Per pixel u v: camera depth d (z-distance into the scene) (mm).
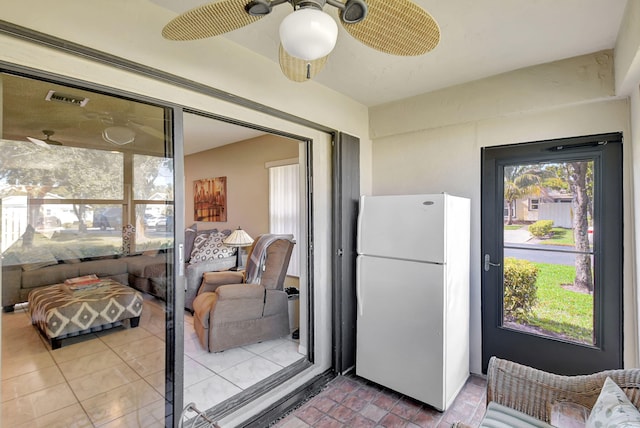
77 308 1495
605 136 2082
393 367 2299
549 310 2309
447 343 2119
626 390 1196
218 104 1840
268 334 3109
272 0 1069
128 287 1581
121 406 1638
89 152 1406
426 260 2150
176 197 1651
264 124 2131
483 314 2559
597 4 1542
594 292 2141
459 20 1675
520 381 1504
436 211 2119
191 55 1674
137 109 1536
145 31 1494
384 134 2986
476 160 2580
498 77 2375
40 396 1463
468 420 2039
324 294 2641
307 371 2496
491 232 2523
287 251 3238
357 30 1177
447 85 2566
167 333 1638
